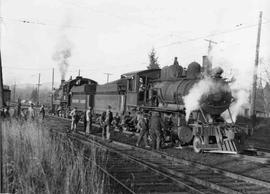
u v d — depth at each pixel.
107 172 9.62
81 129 26.80
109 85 29.33
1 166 6.46
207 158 13.91
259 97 37.78
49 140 12.08
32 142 11.19
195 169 11.56
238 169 11.75
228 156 14.41
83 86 36.00
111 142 18.97
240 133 15.35
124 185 8.59
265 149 17.50
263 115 35.69
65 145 13.69
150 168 10.83
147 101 21.17
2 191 6.60
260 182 9.34
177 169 11.50
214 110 15.91
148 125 17.55
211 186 8.91
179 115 16.94
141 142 19.12
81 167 8.54
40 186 8.27
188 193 8.32
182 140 16.14
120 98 26.17
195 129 15.66
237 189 8.90
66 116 41.56
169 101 18.23
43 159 10.41
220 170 10.83
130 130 24.38
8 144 11.26
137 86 22.25
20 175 8.50
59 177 8.91
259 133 25.22
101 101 31.17
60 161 10.04
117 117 26.39
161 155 14.11
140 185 9.05
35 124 14.61
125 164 12.00
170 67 19.22
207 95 15.65
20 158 10.09
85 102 35.19
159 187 8.85
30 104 23.05
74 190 7.85
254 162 12.98
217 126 15.42
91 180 8.10
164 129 17.61
